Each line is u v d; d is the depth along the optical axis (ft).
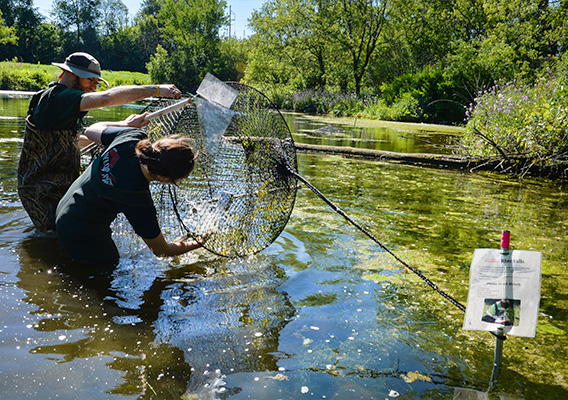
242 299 8.18
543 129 23.89
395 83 77.05
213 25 170.19
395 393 5.69
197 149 9.91
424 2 99.71
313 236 11.73
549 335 7.52
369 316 7.78
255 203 10.30
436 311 8.13
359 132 43.09
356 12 103.55
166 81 160.45
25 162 10.39
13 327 6.75
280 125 10.38
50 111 9.87
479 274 6.11
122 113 46.73
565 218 14.99
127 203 8.40
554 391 5.94
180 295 8.19
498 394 5.80
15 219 11.37
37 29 220.02
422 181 20.51
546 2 77.25
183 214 10.34
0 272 8.52
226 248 9.89
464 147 28.99
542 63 66.64
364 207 14.99
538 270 5.90
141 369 5.94
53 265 9.00
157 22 261.03
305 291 8.63
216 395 5.47
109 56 261.44
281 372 6.02
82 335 6.69
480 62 67.62
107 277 8.71
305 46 110.11
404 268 10.00
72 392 5.38
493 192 18.93
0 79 92.58
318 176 20.01
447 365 6.44
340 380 5.90
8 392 5.30
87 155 13.88
